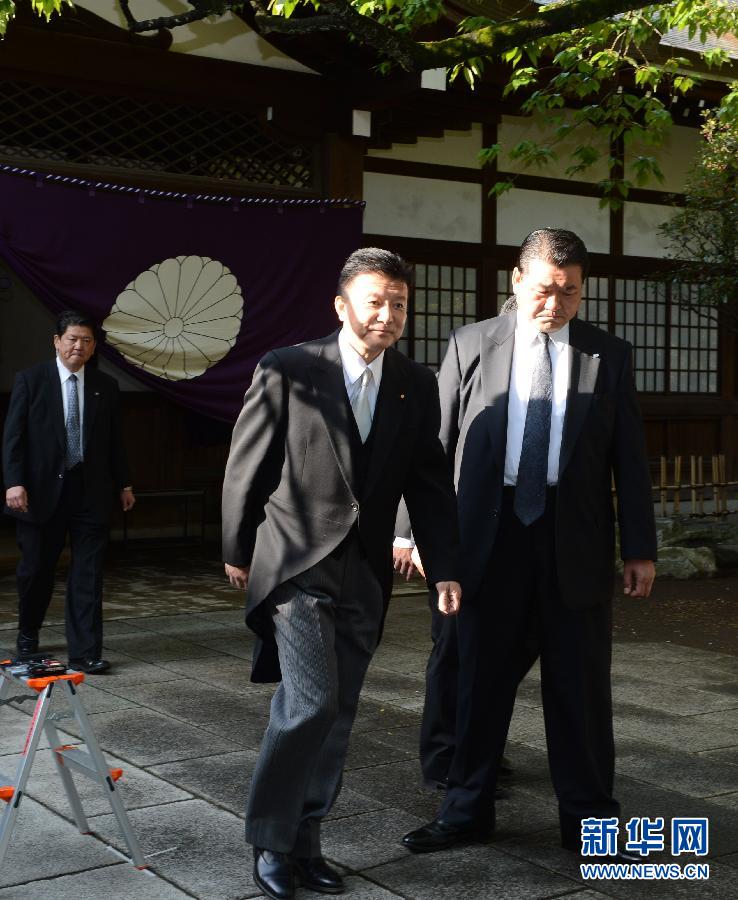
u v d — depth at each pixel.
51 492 5.32
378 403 2.98
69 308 7.70
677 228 10.09
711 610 7.35
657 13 6.76
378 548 3.03
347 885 2.93
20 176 7.44
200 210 8.07
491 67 8.52
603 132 7.52
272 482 3.00
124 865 3.03
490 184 10.46
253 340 8.37
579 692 3.12
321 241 8.57
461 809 3.20
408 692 5.00
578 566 3.11
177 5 8.12
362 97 8.52
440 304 10.29
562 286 3.05
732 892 2.91
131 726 4.37
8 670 3.05
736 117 7.75
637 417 3.21
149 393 10.10
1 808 3.40
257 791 2.86
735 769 3.94
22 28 7.61
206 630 6.37
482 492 3.21
